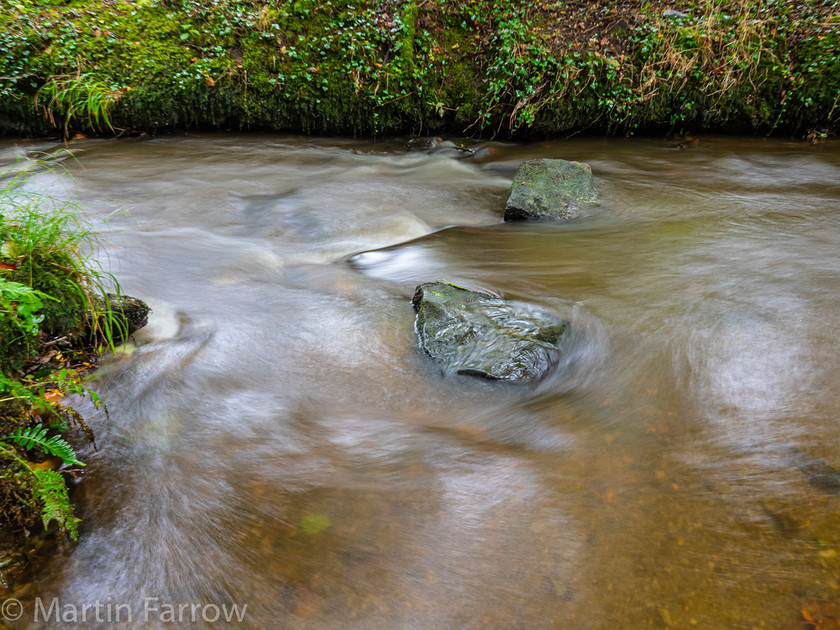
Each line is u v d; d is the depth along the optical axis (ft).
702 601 6.85
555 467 9.07
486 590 7.14
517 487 8.66
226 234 19.19
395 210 21.56
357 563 7.52
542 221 20.35
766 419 9.87
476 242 18.44
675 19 27.99
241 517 8.24
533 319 12.89
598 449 9.45
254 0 29.40
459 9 28.99
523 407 10.77
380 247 18.48
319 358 12.22
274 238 19.08
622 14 28.68
